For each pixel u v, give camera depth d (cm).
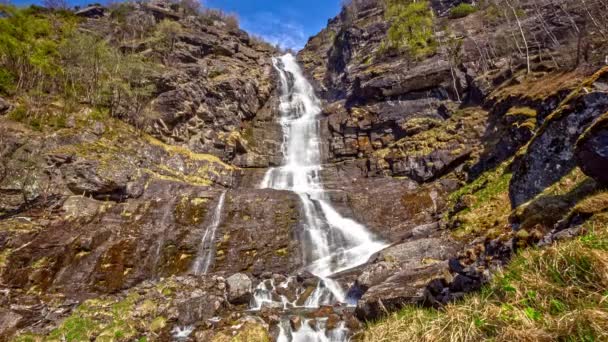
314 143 3741
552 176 1045
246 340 1052
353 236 2189
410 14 4956
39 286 1581
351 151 3500
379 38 5662
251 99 4325
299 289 1593
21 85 2866
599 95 945
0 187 1922
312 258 2017
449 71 3619
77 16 4769
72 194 2080
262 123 4116
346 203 2494
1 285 1500
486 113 2889
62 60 3281
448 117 3344
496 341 355
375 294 1136
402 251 1591
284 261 1969
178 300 1377
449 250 1495
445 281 901
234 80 4084
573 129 1001
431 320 496
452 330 414
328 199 2494
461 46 3981
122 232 1919
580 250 397
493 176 2077
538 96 2327
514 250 727
